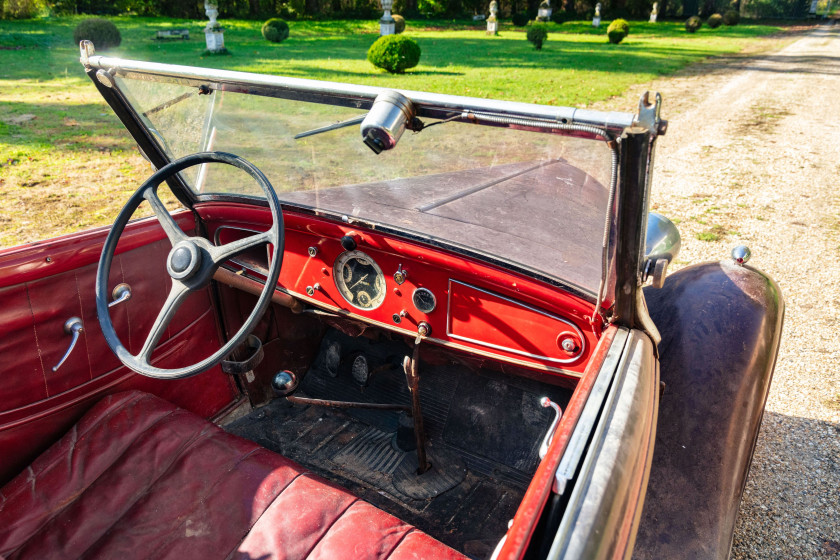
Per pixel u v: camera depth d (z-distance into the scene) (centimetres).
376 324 222
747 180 725
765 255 504
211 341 254
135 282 219
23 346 190
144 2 3412
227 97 179
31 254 186
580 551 100
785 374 343
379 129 140
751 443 198
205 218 237
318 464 243
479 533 212
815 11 5075
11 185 637
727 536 180
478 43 2727
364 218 200
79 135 863
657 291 240
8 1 2828
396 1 4288
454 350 219
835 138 962
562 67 1834
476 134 154
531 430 242
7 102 1079
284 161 201
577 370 186
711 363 206
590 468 115
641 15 5094
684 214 605
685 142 938
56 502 174
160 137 215
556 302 174
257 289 237
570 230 159
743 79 1666
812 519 245
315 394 286
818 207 628
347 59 1923
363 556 147
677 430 195
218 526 162
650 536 178
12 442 193
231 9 3597
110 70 188
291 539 155
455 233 186
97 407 206
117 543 162
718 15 4062
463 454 244
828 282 455
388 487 231
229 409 271
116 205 588
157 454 185
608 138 123
